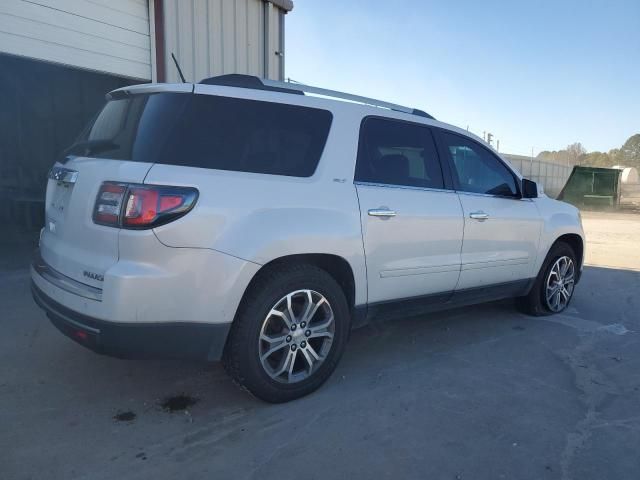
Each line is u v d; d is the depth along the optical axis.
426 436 3.10
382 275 3.82
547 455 2.95
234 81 3.54
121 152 3.11
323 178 3.51
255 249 3.08
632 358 4.48
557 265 5.57
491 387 3.80
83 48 7.04
